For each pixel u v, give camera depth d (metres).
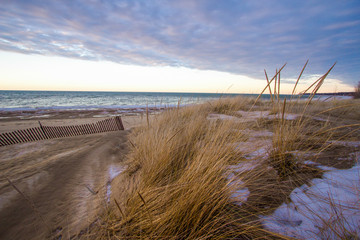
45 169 2.81
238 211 1.42
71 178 2.53
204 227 1.22
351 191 1.35
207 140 2.57
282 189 1.56
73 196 2.09
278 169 1.87
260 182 1.68
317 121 3.28
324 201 1.32
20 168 3.33
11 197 2.02
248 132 2.99
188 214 1.37
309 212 1.26
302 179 1.64
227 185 1.56
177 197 1.56
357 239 0.98
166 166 2.10
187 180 1.62
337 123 3.19
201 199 1.38
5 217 1.70
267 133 2.99
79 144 5.34
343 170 1.63
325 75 1.69
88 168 2.88
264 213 1.35
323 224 1.15
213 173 1.64
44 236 1.52
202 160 1.79
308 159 1.93
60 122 13.05
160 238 1.32
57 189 2.23
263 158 2.11
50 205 1.92
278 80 1.96
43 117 15.93
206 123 3.79
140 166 2.67
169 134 2.86
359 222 1.08
